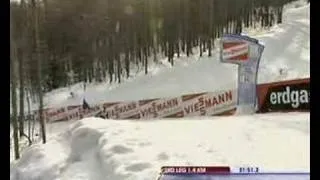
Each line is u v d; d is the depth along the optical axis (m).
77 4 37.09
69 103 28.72
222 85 26.92
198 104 17.44
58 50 34.88
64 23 35.88
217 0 38.00
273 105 14.26
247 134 9.85
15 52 16.45
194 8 38.97
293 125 10.84
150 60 38.62
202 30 38.06
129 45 39.66
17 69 16.86
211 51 34.12
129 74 36.38
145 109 19.36
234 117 13.27
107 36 39.06
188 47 37.25
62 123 21.61
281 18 32.69
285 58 26.27
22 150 12.58
